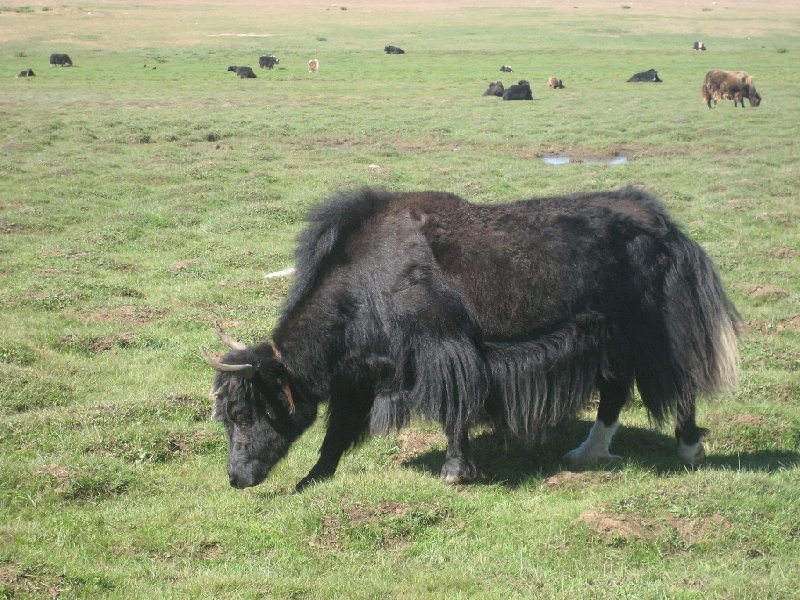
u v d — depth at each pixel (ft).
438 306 25.76
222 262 53.31
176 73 197.77
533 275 26.25
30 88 162.40
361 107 136.36
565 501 24.89
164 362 37.83
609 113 127.85
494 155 93.66
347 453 27.99
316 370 25.96
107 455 27.94
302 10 432.66
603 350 27.04
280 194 71.15
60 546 22.17
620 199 28.27
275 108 133.90
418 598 19.58
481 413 27.14
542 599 19.20
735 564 20.71
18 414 31.30
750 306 46.14
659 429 31.17
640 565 20.94
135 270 52.11
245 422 25.75
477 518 23.73
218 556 22.21
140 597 19.79
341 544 22.40
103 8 406.62
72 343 39.40
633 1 530.27
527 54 253.65
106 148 94.07
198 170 80.28
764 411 31.91
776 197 69.46
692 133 105.40
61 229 61.00
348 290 26.03
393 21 371.97
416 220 26.76
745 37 311.47
